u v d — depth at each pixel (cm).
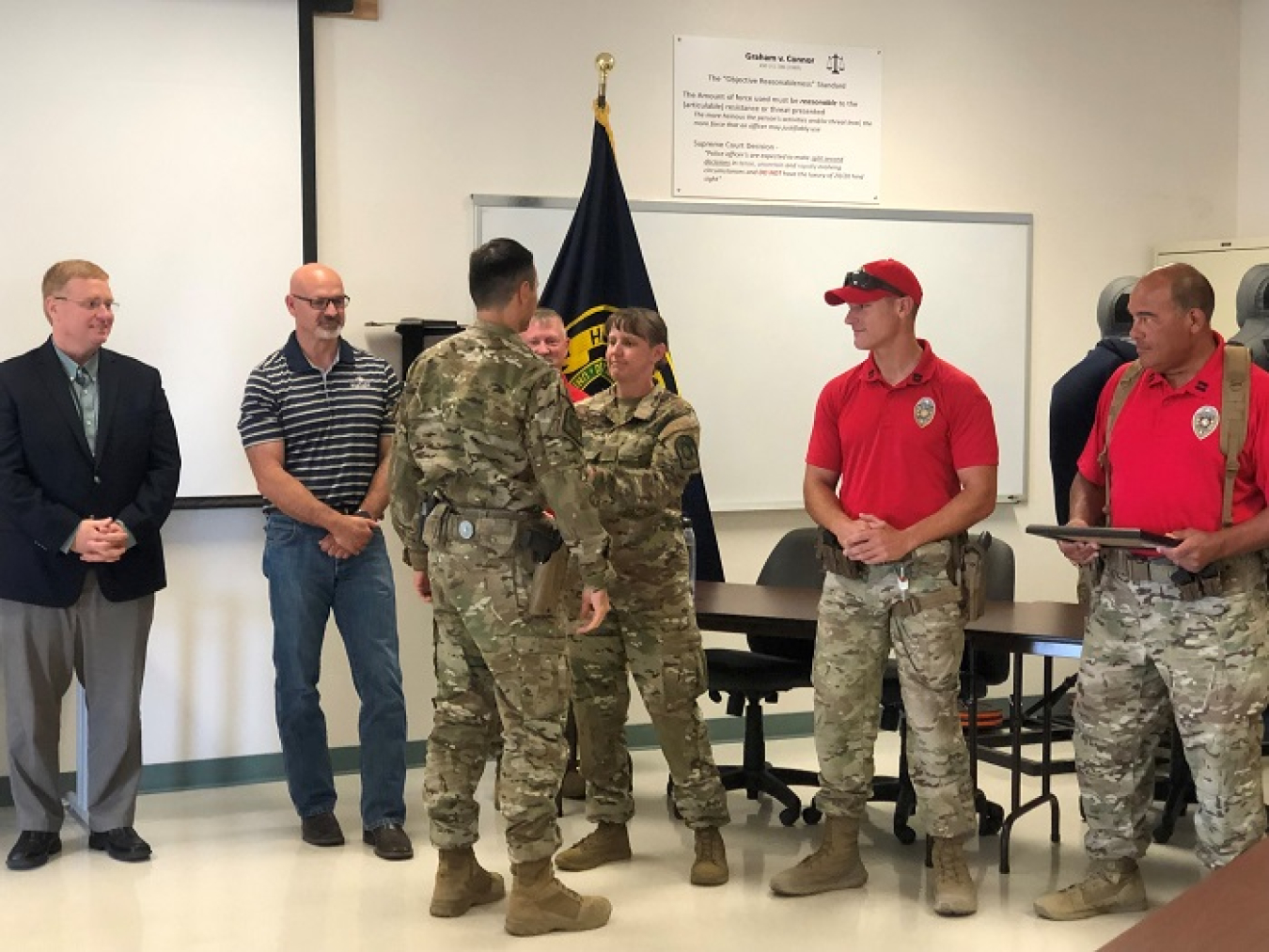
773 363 536
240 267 464
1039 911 351
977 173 562
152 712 468
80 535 381
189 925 345
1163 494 324
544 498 328
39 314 444
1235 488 319
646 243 518
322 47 475
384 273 487
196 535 468
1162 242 591
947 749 348
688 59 520
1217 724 318
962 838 354
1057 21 569
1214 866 323
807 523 546
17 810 395
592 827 425
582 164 509
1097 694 339
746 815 445
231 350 464
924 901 362
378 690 409
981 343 564
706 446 530
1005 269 565
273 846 409
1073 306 579
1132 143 584
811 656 443
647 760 510
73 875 382
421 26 486
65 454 386
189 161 457
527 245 502
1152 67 585
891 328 347
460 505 326
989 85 561
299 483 406
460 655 341
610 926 343
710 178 525
